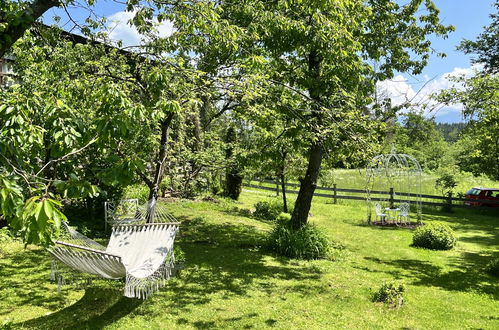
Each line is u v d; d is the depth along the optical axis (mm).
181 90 6605
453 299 7762
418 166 17859
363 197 21609
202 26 5770
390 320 6465
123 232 6836
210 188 18969
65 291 6863
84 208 12008
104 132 3053
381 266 10180
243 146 10852
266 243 10992
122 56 7180
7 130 2711
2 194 2229
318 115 8875
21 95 3006
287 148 10484
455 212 20875
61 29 6066
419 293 8031
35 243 2326
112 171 3043
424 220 18016
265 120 8312
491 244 13352
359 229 15289
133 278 5457
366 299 7438
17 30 3246
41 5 3457
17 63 7250
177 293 7141
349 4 8648
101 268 5129
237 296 7148
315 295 7473
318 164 11594
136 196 13211
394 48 12797
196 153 12055
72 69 6559
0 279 7105
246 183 24922
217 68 7883
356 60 9227
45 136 4234
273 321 6109
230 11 8383
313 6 7410
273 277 8461
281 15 7930
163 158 7879
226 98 7496
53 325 5531
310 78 9297
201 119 13445
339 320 6320
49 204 2137
